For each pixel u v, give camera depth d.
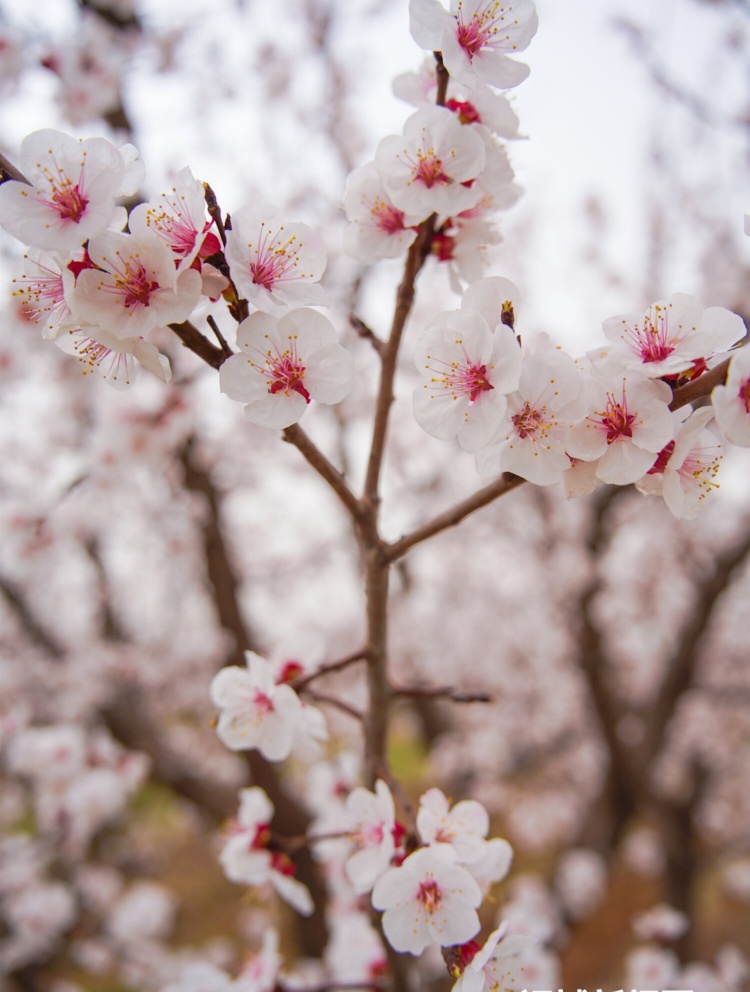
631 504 6.51
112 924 5.16
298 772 6.20
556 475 0.98
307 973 3.33
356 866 1.19
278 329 1.00
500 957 1.09
